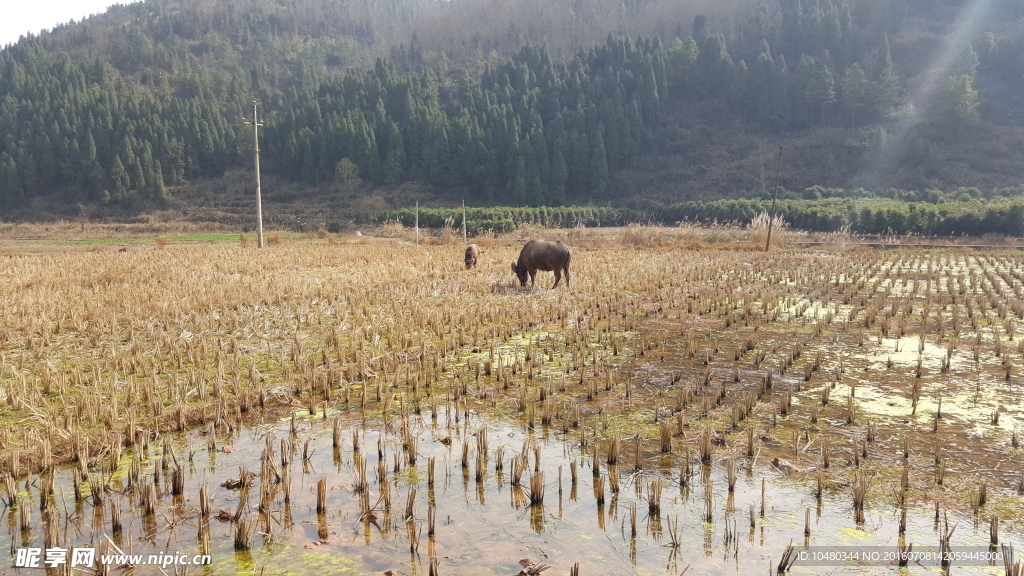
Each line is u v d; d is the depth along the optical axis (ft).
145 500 19.85
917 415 28.14
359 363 35.45
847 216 173.78
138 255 98.07
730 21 488.02
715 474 22.50
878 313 52.90
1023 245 136.67
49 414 26.81
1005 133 306.35
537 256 63.05
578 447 25.13
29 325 43.91
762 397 30.81
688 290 66.44
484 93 359.25
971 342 42.34
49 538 17.66
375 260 91.61
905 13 446.19
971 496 20.62
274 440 25.70
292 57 639.35
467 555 17.71
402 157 326.85
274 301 56.49
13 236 190.29
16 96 395.34
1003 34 385.29
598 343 42.45
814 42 389.80
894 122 329.93
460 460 23.90
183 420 27.02
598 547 18.10
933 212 160.15
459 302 55.52
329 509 20.25
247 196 316.60
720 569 17.01
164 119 363.35
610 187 312.09
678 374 33.81
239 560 17.48
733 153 330.95
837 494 20.94
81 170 319.68
